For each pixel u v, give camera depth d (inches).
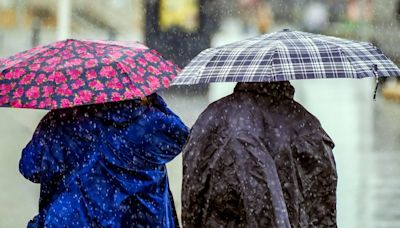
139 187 463.8
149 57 479.5
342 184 1012.5
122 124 463.5
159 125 464.8
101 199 459.8
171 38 2197.3
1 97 454.3
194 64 439.8
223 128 433.1
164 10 2192.4
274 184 415.5
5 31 2903.5
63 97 449.1
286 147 430.0
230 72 421.7
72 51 468.1
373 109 1772.9
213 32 2470.5
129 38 2933.1
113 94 451.8
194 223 440.8
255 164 419.5
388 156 1197.7
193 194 437.4
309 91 2068.2
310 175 435.2
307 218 434.6
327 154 436.5
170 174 1016.9
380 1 2920.8
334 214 439.8
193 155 435.8
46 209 472.1
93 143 463.8
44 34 2940.5
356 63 424.8
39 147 467.2
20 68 461.1
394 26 2861.7
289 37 440.5
